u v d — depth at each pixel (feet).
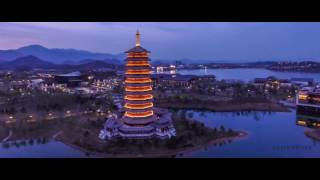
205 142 356.79
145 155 311.47
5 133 399.65
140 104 390.21
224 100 652.07
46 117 476.95
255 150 325.01
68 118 475.31
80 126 426.51
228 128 436.76
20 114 490.90
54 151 331.77
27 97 630.33
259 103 632.38
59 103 558.15
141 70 386.32
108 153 317.01
